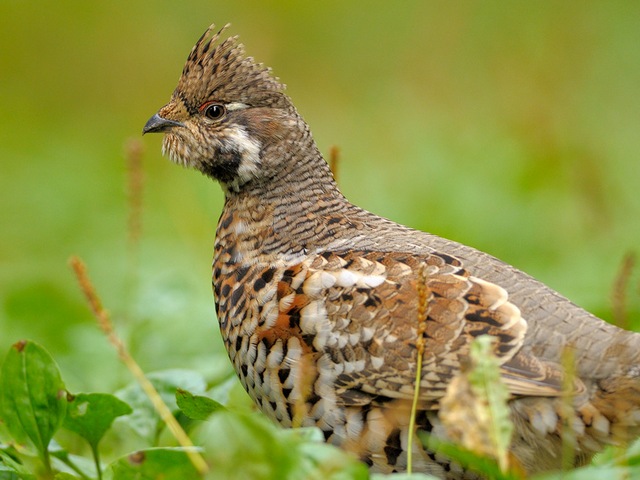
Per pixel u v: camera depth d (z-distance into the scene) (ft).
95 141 80.07
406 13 84.23
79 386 37.24
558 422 24.90
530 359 25.14
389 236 29.04
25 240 61.36
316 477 20.89
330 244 29.22
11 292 46.80
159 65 85.71
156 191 68.13
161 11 87.30
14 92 87.40
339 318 26.61
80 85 87.15
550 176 60.39
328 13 84.94
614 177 58.65
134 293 47.26
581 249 50.34
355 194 61.46
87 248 56.49
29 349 26.68
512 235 53.93
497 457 22.30
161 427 29.01
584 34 76.54
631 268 25.98
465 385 22.09
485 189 57.36
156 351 39.22
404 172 63.67
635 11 77.10
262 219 30.42
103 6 88.69
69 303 46.88
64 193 67.36
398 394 26.03
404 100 78.18
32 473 26.71
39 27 88.79
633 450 23.72
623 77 73.87
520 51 76.33
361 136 74.02
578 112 70.03
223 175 31.53
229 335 28.96
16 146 79.66
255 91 31.55
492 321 25.72
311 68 82.94
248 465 20.86
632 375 24.77
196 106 31.83
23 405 26.76
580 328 25.62
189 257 53.42
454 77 79.25
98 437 27.02
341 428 26.68
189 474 23.81
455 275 26.58
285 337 27.17
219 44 32.14
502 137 66.64
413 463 26.20
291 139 31.22
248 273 29.25
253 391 28.32
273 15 84.53
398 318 26.20
